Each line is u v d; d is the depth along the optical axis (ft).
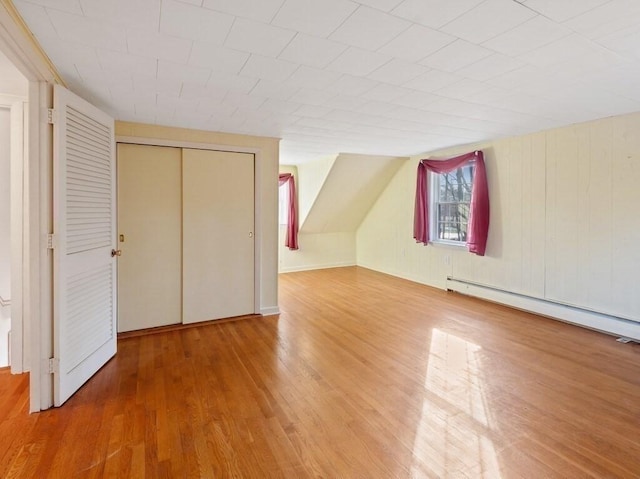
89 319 8.39
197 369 8.95
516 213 13.80
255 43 6.00
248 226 13.19
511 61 6.73
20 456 5.77
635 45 6.09
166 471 5.43
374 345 10.53
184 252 12.12
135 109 9.75
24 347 8.75
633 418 6.79
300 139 13.88
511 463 5.60
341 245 24.20
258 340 10.95
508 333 11.44
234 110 9.86
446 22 5.36
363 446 6.02
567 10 5.04
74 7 4.88
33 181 6.93
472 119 11.03
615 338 10.93
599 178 11.30
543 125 11.92
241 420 6.77
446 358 9.59
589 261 11.68
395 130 12.46
